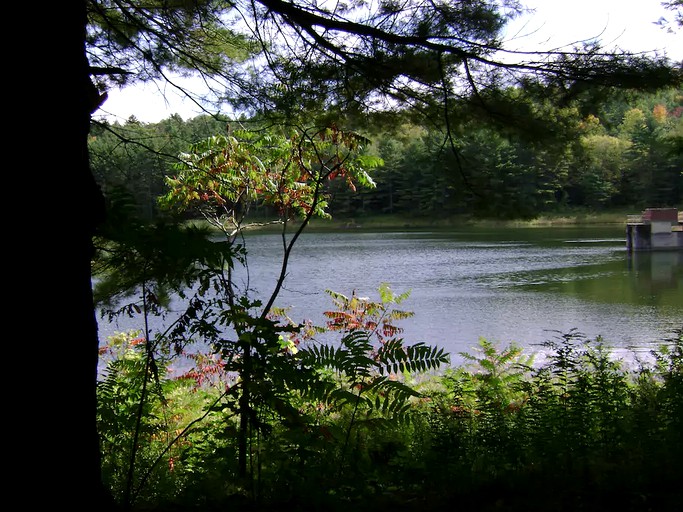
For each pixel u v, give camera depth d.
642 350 10.63
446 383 5.61
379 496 3.22
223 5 4.90
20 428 2.06
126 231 3.04
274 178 5.64
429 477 3.42
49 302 2.14
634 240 33.91
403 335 13.87
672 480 3.12
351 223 66.81
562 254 33.03
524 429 3.92
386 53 4.13
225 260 3.27
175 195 5.63
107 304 3.57
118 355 6.75
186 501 3.13
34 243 2.11
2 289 2.05
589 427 3.85
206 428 3.59
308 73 4.43
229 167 5.49
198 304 3.37
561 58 3.89
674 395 4.08
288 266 27.34
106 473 3.40
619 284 21.58
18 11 2.08
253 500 3.14
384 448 3.87
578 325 14.62
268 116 4.88
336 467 3.46
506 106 4.06
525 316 15.95
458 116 4.29
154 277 3.26
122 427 3.67
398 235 52.00
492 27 3.85
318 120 4.70
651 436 3.66
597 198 61.16
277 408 3.18
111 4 5.08
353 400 3.37
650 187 60.34
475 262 29.41
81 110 2.31
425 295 19.59
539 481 3.28
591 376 5.04
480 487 3.26
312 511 3.03
